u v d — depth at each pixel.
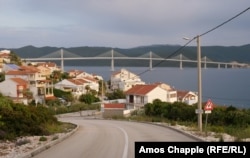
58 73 136.88
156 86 94.19
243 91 158.25
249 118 37.91
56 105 92.38
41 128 25.44
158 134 24.66
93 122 46.12
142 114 62.03
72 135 25.28
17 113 25.59
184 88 174.25
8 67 106.56
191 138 21.34
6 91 83.88
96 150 16.55
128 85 146.00
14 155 14.37
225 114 39.53
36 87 97.44
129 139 21.34
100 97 117.69
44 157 14.55
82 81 124.38
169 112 51.62
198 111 25.81
